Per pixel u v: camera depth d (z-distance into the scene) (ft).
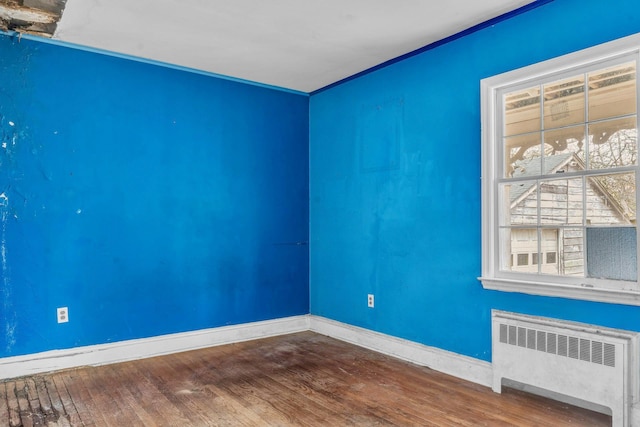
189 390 9.98
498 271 9.96
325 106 15.01
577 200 8.86
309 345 13.51
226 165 13.88
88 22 10.08
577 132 8.84
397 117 12.37
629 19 7.97
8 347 10.55
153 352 12.40
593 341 8.21
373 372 11.10
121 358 11.91
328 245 14.84
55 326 11.09
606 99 8.43
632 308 7.93
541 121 9.32
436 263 11.30
